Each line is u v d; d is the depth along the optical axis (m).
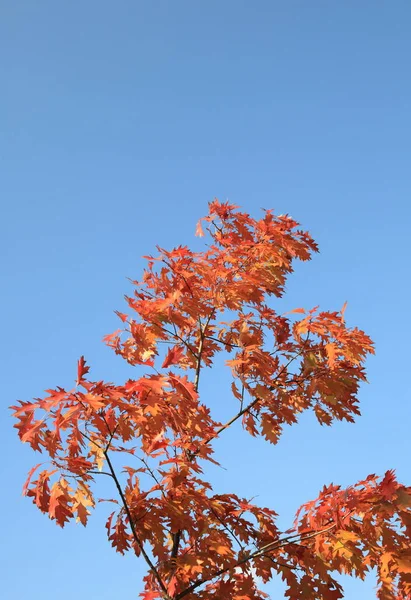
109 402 5.30
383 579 5.54
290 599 6.29
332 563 6.17
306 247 7.87
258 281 7.39
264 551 6.47
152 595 6.25
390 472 5.27
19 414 5.03
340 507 5.54
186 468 6.48
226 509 6.94
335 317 6.95
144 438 6.66
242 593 6.37
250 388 6.91
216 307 7.75
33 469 5.34
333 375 7.24
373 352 6.88
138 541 6.08
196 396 5.41
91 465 5.42
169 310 7.04
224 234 8.11
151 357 7.39
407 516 5.34
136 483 6.38
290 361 7.48
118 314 7.05
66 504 5.18
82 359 5.17
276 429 7.49
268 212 8.20
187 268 7.46
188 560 6.25
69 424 5.28
